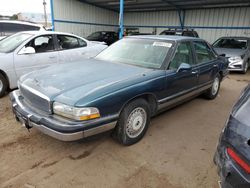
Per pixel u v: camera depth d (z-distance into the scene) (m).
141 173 2.46
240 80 7.87
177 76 3.45
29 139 3.08
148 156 2.78
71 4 15.74
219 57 5.14
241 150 1.48
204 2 13.30
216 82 5.19
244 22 13.75
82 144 2.99
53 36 5.54
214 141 3.24
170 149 2.96
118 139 2.87
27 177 2.34
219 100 5.23
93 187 2.23
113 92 2.52
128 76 2.91
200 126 3.72
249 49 9.30
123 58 3.69
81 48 6.12
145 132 3.21
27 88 2.73
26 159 2.64
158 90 3.13
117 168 2.53
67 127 2.24
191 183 2.34
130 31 17.09
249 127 1.50
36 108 2.62
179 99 3.71
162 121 3.86
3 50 4.93
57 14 15.05
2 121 3.61
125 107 2.74
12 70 4.74
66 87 2.55
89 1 16.08
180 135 3.37
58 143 3.00
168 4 14.66
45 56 5.27
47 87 2.59
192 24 16.03
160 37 3.87
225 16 14.42
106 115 2.49
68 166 2.54
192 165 2.64
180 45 3.68
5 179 2.30
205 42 4.59
